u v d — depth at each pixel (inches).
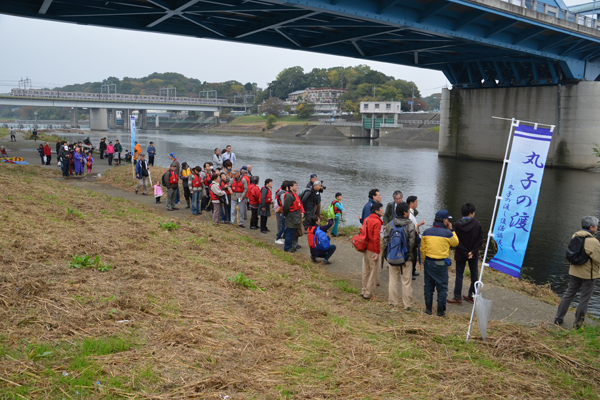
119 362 163.5
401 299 326.0
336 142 3683.6
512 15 1291.8
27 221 351.9
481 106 2158.0
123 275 259.6
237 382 160.6
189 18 1159.0
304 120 5684.1
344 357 195.3
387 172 1592.0
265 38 1480.1
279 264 370.6
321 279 354.0
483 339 229.5
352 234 530.6
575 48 1731.1
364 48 1706.4
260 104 7076.8
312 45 1524.4
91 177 927.7
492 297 336.5
